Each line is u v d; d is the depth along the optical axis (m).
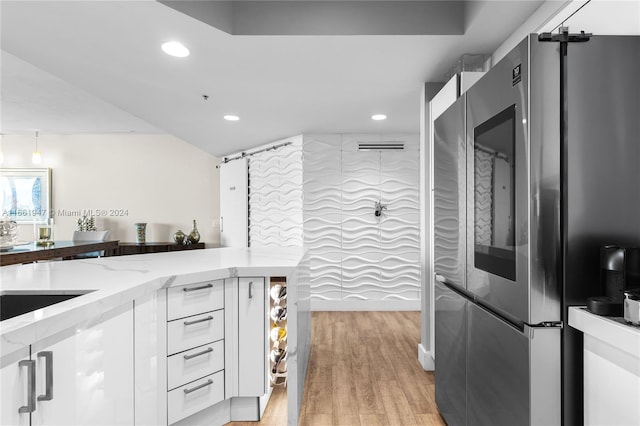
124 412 1.45
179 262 2.24
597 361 1.00
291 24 2.17
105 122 5.44
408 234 4.88
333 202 4.86
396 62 2.57
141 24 2.00
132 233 6.64
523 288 1.13
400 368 2.89
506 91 1.22
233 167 6.07
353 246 4.86
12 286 1.52
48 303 1.46
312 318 4.45
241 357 2.07
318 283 4.85
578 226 1.09
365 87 3.06
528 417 1.12
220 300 2.03
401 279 4.87
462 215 1.61
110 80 2.86
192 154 6.69
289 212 5.07
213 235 6.67
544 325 1.10
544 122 1.09
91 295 1.31
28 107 4.62
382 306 4.85
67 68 2.62
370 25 2.19
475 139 1.47
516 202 1.16
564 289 1.09
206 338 1.96
